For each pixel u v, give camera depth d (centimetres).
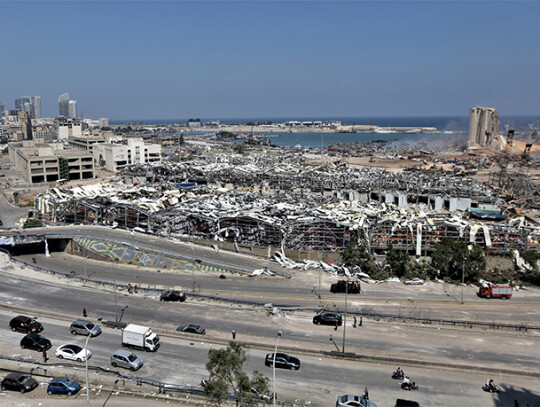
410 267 11275
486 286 9775
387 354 7156
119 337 7694
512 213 18088
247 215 13325
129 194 17550
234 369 5556
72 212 15412
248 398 5344
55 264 12200
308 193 19738
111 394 6100
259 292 9894
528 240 12356
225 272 11238
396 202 19050
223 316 8575
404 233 12556
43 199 16625
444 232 12600
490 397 6081
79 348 6950
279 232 12850
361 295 9800
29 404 5838
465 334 7988
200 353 7162
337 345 7456
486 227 12512
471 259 10994
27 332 7750
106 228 14238
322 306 9106
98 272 11381
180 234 13975
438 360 6988
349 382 6388
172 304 9144
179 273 11275
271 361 6731
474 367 6744
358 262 11400
